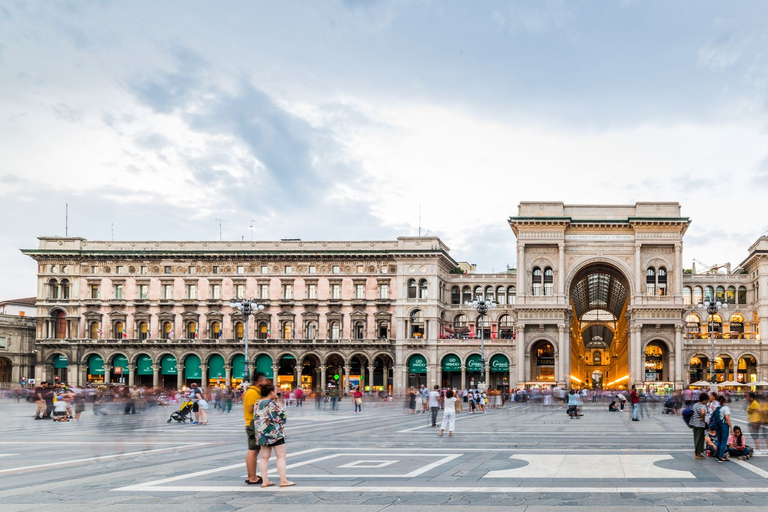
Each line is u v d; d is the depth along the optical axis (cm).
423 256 12294
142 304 12550
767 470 2392
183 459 2706
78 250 12581
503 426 4881
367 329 12331
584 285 14812
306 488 1998
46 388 5716
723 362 12450
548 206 12131
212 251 12506
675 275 11681
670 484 2092
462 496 1881
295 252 12406
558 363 11700
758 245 12069
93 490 1967
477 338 12494
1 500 1819
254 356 12375
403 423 5191
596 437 3844
